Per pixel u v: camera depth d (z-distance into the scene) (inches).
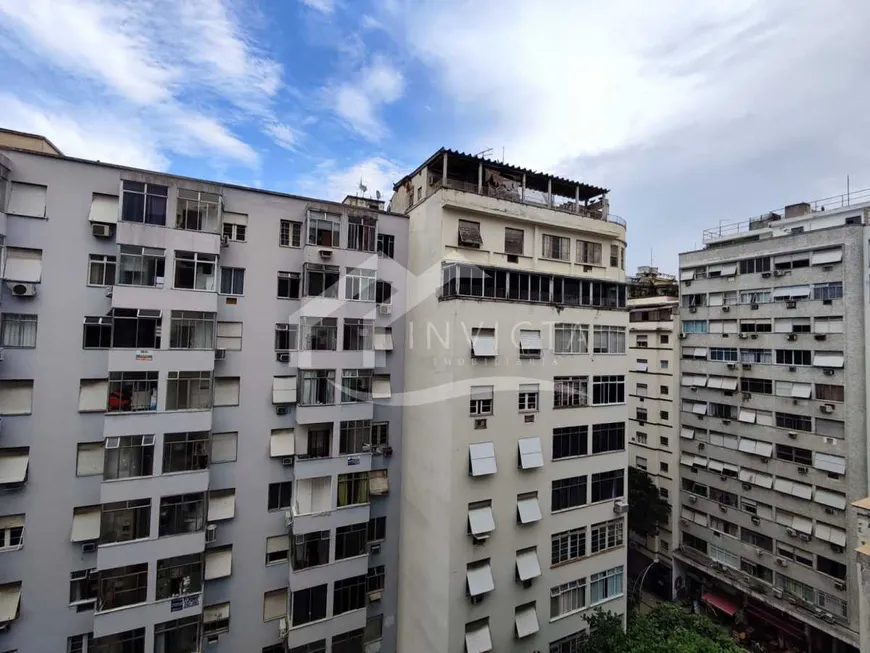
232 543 755.4
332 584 792.3
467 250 816.3
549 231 901.2
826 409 1160.2
